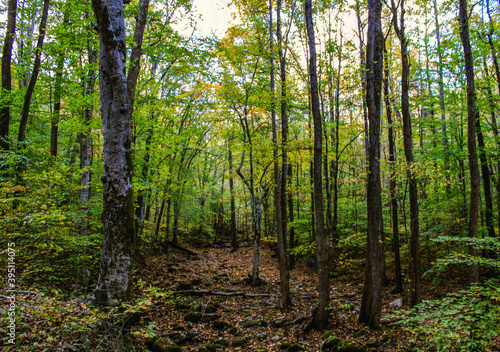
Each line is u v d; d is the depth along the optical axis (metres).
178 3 11.47
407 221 10.84
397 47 11.63
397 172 6.58
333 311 7.69
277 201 8.67
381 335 5.81
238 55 9.80
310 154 11.52
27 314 3.69
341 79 11.57
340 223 14.23
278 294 9.71
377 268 6.20
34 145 7.77
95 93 8.16
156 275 11.43
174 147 12.72
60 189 6.54
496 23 8.86
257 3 9.34
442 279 8.45
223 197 22.27
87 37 7.55
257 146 10.23
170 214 17.86
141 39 6.05
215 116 12.01
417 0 8.89
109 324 3.81
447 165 10.00
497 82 9.00
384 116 11.46
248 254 18.92
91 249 6.97
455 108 9.67
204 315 7.68
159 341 5.58
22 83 11.05
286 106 10.21
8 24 8.55
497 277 7.25
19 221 5.19
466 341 3.57
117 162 4.66
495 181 9.33
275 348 5.95
